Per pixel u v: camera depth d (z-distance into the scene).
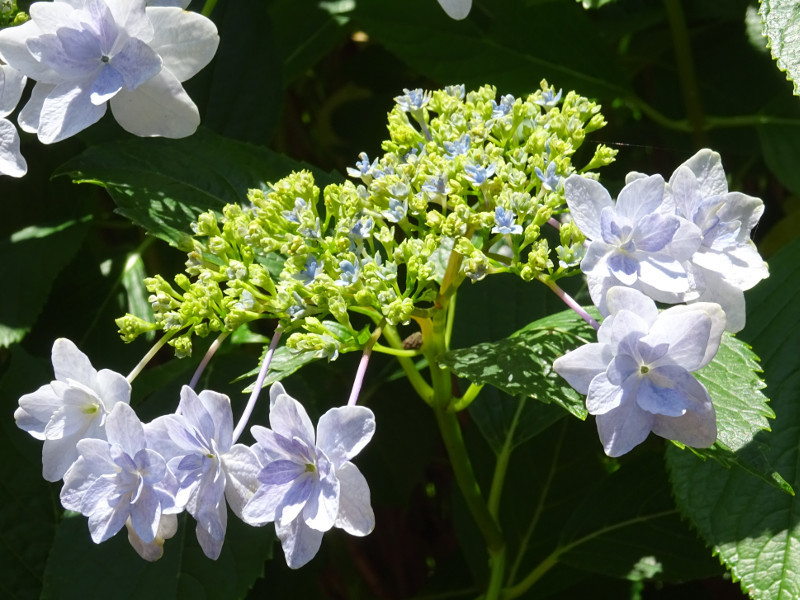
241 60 0.81
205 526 0.58
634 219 0.60
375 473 0.82
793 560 0.64
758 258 0.60
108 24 0.63
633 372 0.58
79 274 0.81
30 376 0.76
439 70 0.84
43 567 0.75
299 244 0.63
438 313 0.65
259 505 0.58
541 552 0.78
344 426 0.58
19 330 0.77
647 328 0.57
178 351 0.63
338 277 0.63
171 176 0.72
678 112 0.89
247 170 0.72
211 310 0.63
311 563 0.79
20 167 0.64
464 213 0.62
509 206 0.62
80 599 0.69
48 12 0.63
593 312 0.65
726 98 0.85
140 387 0.77
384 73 1.00
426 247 0.63
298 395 0.73
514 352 0.63
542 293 0.74
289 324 0.63
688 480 0.66
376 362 0.81
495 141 0.66
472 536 0.79
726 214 0.60
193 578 0.70
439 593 0.82
